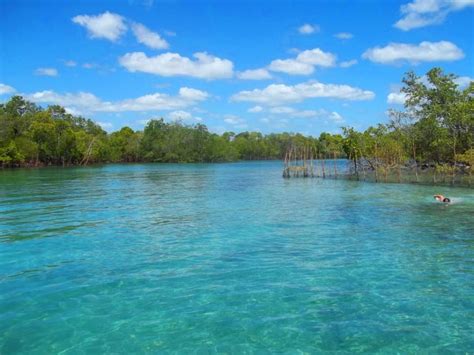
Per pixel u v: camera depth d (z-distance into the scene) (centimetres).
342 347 894
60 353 878
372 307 1094
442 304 1109
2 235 1992
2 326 1002
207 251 1667
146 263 1504
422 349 884
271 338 934
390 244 1747
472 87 5325
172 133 15500
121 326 999
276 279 1316
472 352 872
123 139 15250
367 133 6762
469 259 1511
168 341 927
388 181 4972
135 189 4503
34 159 11100
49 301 1151
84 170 9406
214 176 6981
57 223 2316
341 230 2048
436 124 5422
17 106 11825
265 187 4656
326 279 1311
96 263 1508
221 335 951
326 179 5844
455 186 4116
